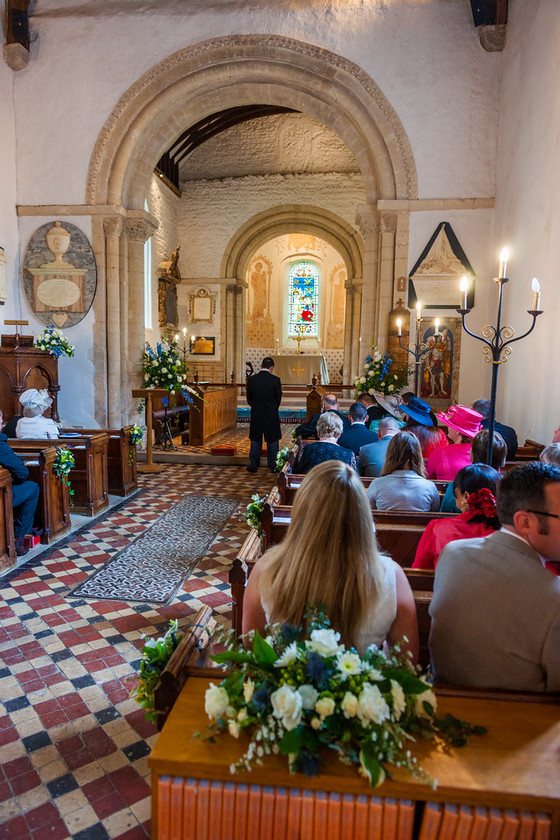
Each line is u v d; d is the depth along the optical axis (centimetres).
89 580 429
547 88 652
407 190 884
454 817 119
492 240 868
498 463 317
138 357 980
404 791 121
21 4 888
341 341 2086
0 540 439
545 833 118
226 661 135
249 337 2117
